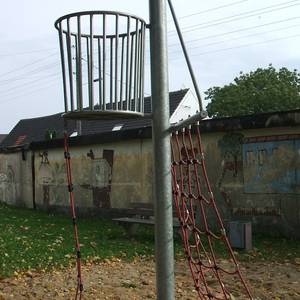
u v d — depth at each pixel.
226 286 6.64
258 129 11.05
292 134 10.49
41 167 18.11
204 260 8.50
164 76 2.91
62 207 16.98
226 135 11.66
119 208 14.65
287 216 10.52
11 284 6.93
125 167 14.48
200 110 2.78
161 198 2.89
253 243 10.07
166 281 2.87
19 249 9.27
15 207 19.22
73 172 16.41
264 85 38.53
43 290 6.59
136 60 2.91
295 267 7.86
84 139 15.70
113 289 6.57
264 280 6.99
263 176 10.96
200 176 12.02
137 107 2.93
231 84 39.44
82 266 8.16
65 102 2.94
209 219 11.89
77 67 2.86
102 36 2.84
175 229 10.06
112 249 9.50
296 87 38.84
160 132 2.90
